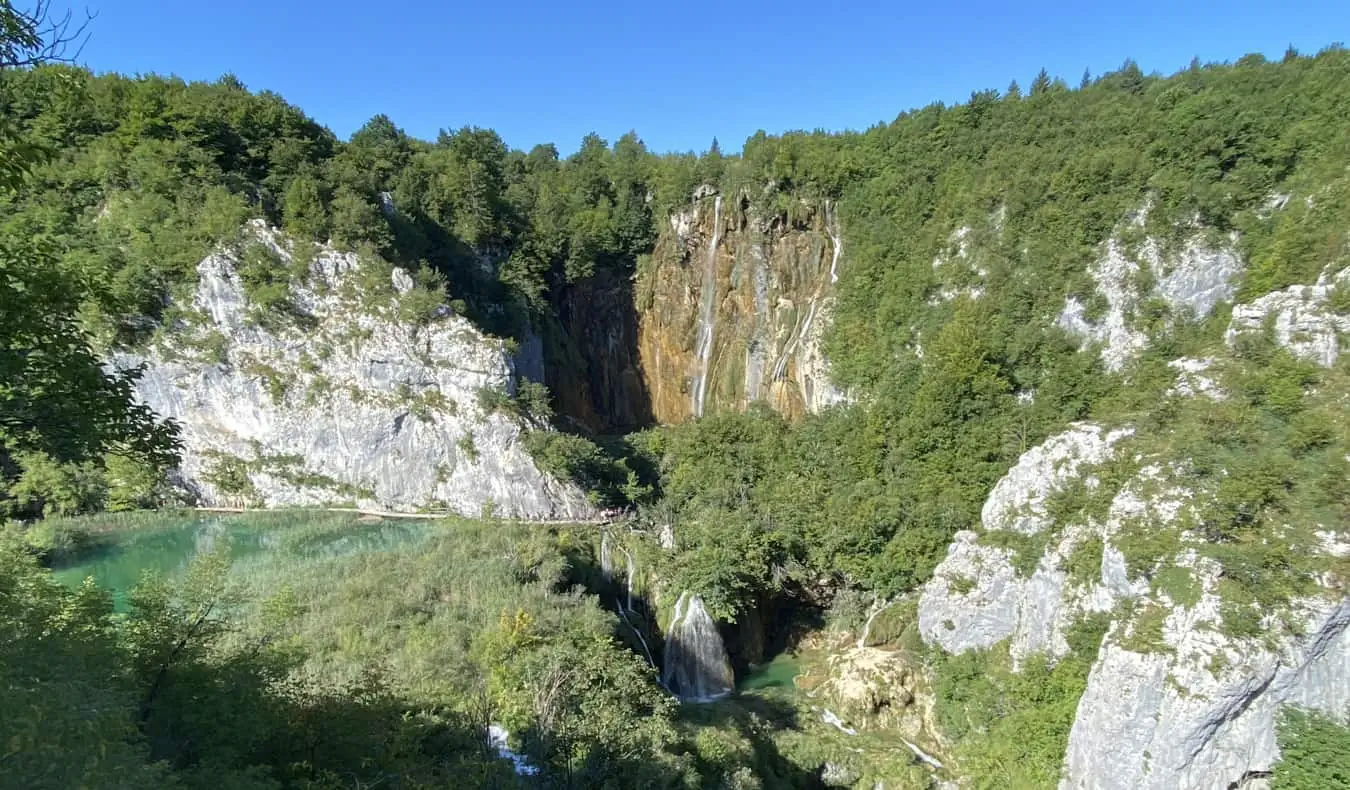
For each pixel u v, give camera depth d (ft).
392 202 231.50
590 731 76.69
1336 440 100.68
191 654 57.00
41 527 158.81
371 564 137.28
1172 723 93.56
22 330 39.32
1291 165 164.55
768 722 122.31
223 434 189.16
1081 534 120.78
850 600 153.28
